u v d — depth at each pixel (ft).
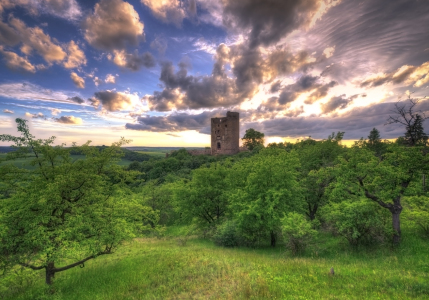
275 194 60.13
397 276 32.40
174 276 35.32
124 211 42.68
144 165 285.84
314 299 25.63
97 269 44.04
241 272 34.47
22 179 35.01
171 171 242.99
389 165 51.75
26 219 33.19
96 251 36.37
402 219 55.62
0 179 33.88
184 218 92.12
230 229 68.64
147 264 43.19
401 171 48.60
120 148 41.88
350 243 52.37
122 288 33.17
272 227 60.54
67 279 39.37
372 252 47.96
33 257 33.14
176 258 45.29
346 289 28.58
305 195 77.41
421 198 62.75
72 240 35.45
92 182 37.14
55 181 33.35
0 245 30.96
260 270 35.29
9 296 35.35
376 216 51.06
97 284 35.86
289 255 51.93
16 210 33.30
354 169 54.29
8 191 35.88
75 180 35.09
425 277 32.45
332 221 59.26
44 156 35.60
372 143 191.72
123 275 38.47
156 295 29.71
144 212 52.90
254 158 137.39
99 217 37.35
